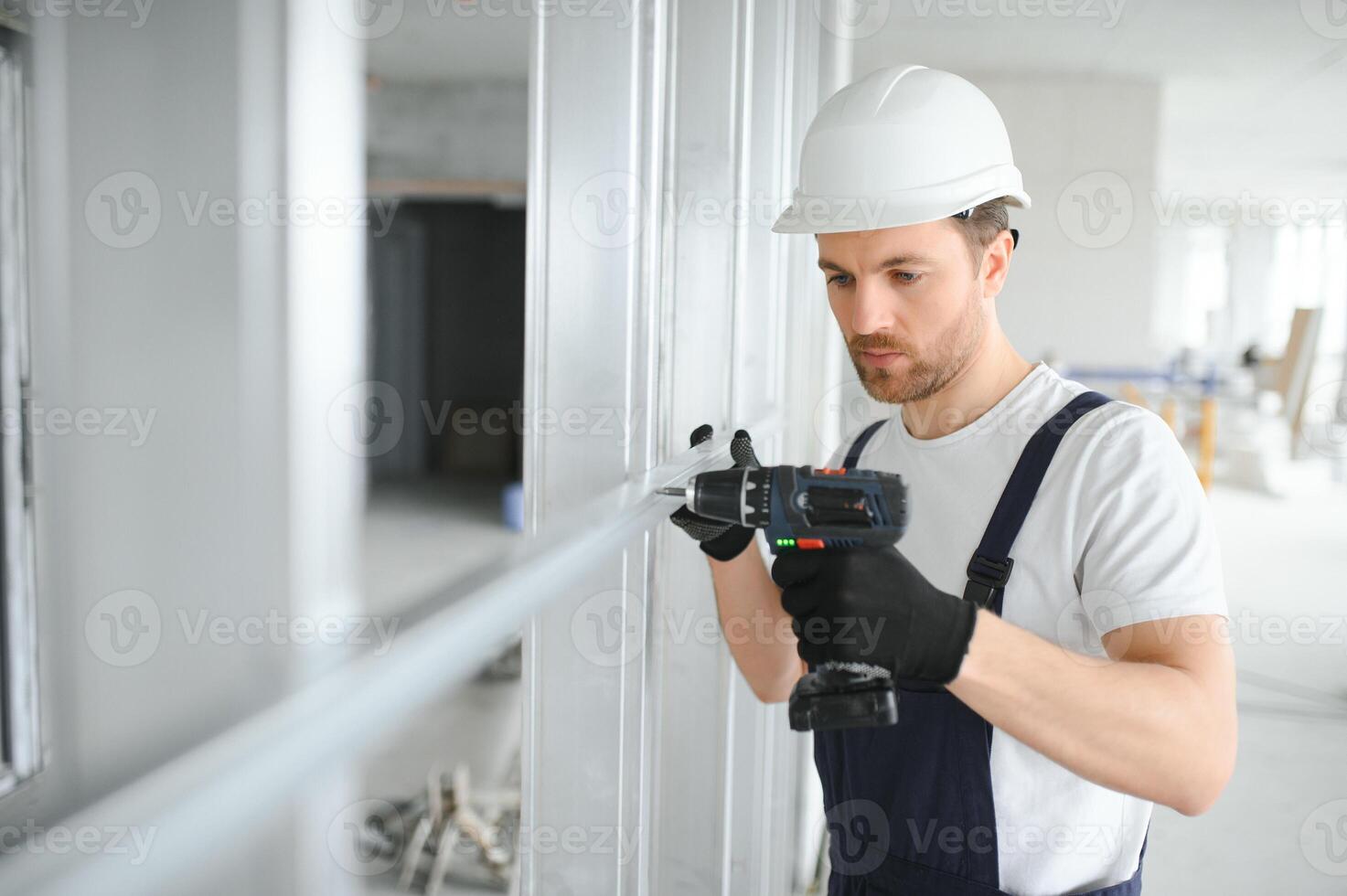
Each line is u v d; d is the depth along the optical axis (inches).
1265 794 112.2
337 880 48.6
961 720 36.7
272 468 19.5
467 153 272.4
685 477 30.2
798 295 84.1
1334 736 125.6
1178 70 228.4
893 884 38.4
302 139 20.1
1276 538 225.5
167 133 19.1
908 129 36.9
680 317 51.8
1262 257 507.5
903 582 27.2
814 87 81.9
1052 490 36.6
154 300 19.2
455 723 119.1
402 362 312.7
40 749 17.3
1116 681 29.1
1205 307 517.7
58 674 17.5
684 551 54.2
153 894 7.8
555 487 33.1
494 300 313.0
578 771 34.1
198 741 10.2
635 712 34.1
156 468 18.7
